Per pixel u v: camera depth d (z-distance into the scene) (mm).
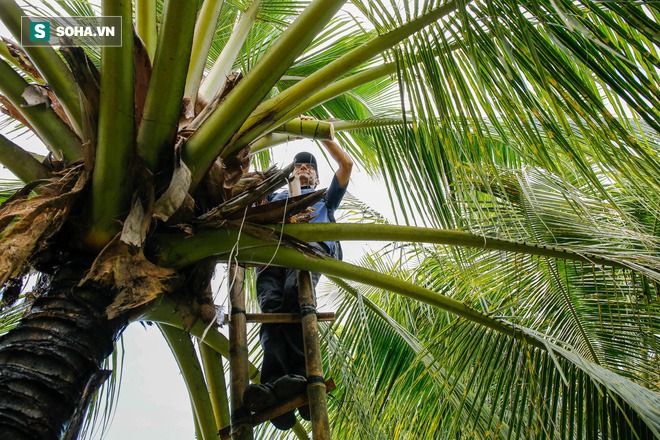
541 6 2338
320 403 2541
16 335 2057
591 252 2693
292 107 2660
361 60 2623
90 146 2258
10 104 2867
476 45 2506
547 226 2941
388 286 2703
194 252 2439
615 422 2697
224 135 2434
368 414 3131
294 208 2576
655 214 2980
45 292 2229
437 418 3254
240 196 2488
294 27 2342
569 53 2199
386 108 4375
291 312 3059
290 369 2945
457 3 2350
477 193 3039
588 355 3059
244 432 2578
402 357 3658
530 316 3182
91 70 2197
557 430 2713
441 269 3553
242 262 2648
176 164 2338
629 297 3037
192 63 2943
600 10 2125
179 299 2492
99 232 2279
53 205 2213
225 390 3133
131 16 2150
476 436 3115
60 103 2482
